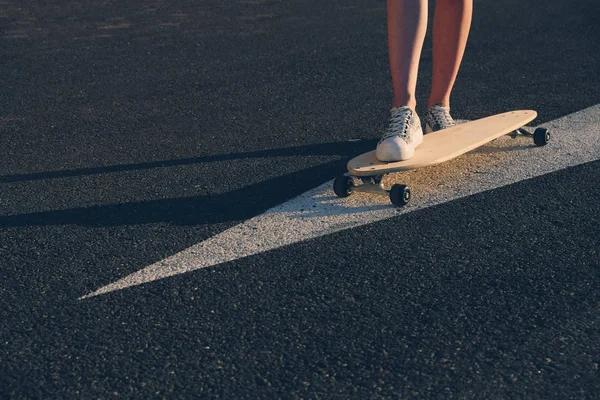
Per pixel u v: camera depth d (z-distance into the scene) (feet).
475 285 8.80
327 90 15.80
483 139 11.36
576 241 9.57
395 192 10.34
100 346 8.11
